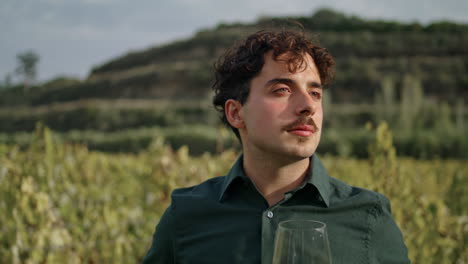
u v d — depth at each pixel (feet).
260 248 4.50
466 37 164.76
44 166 13.25
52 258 9.39
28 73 225.56
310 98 4.40
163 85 152.15
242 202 4.78
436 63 145.07
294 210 4.57
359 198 4.72
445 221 9.18
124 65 190.08
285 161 4.58
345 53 161.68
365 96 132.46
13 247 9.16
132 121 120.37
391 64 146.72
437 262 8.45
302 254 3.51
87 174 16.08
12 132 131.64
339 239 4.49
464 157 61.05
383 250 4.60
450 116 113.09
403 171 9.53
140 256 11.14
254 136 4.61
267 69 4.58
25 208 9.68
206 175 13.33
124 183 16.33
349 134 60.23
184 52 177.58
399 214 8.72
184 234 4.91
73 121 127.54
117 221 11.47
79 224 11.40
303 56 4.63
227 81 5.16
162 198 12.47
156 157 14.20
